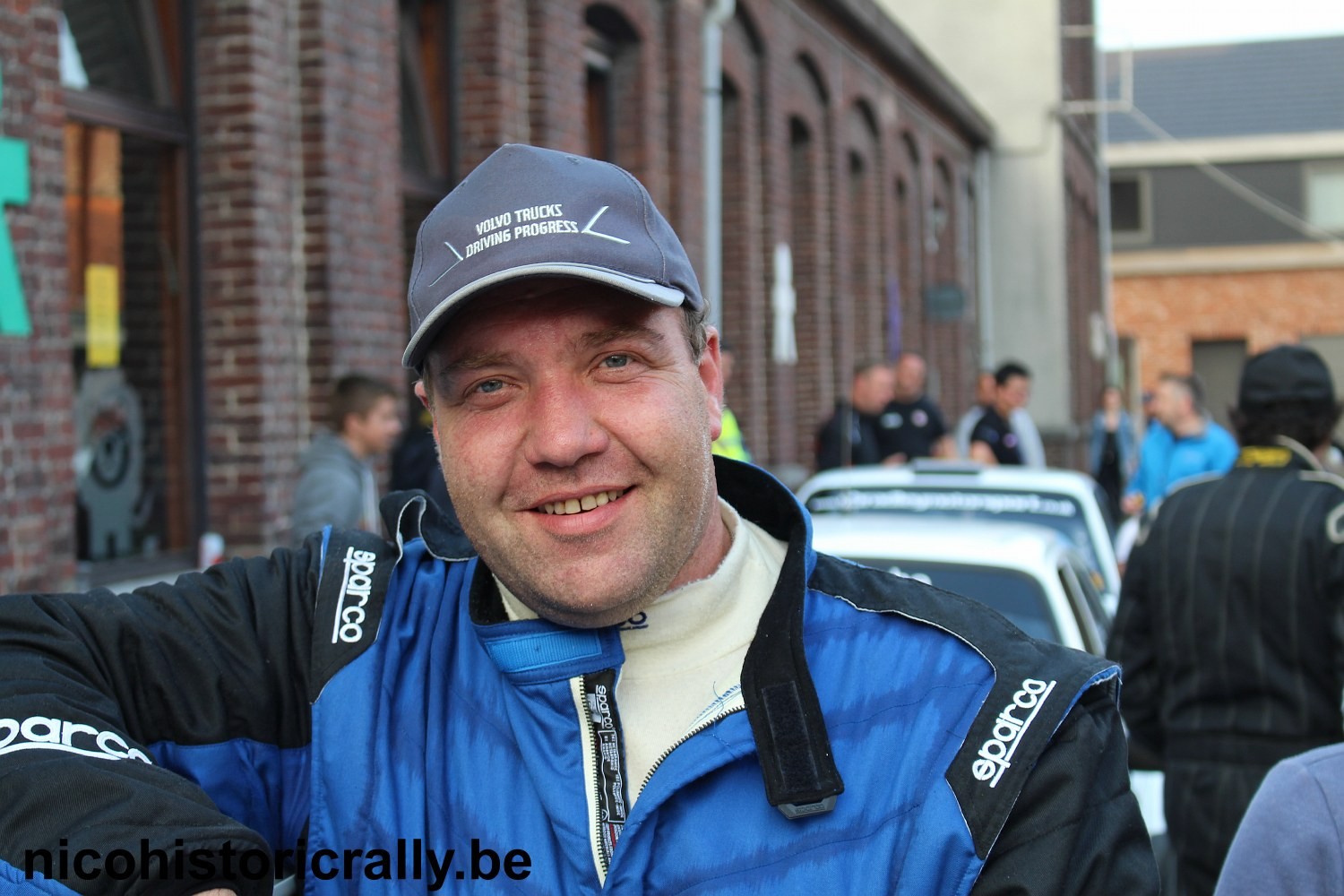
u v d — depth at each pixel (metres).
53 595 1.53
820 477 6.11
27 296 4.66
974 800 1.32
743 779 1.39
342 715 1.49
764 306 13.23
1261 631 3.32
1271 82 38.97
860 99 16.53
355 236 6.48
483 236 1.34
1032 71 25.66
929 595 1.51
